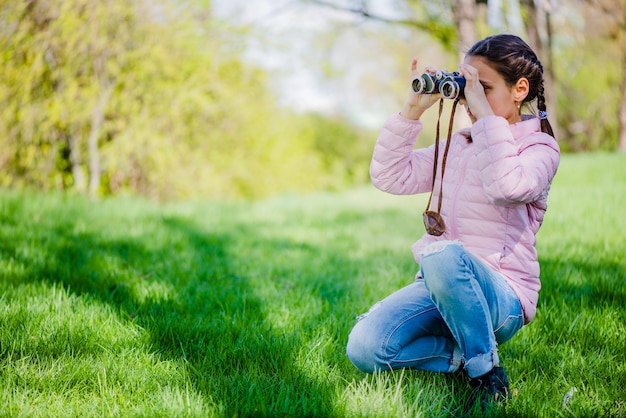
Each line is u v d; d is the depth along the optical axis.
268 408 2.02
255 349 2.51
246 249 4.94
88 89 8.03
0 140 7.82
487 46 2.05
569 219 5.40
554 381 2.29
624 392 2.19
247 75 9.76
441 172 2.17
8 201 6.30
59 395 2.11
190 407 2.00
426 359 2.15
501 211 2.04
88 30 7.83
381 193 11.38
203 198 9.11
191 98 8.65
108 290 3.40
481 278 1.99
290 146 11.87
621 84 19.03
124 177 8.72
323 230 6.14
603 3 15.03
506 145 1.91
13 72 7.66
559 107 21.28
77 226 5.32
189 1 8.62
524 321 2.14
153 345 2.57
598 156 12.60
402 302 2.11
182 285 3.61
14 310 2.88
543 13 10.98
